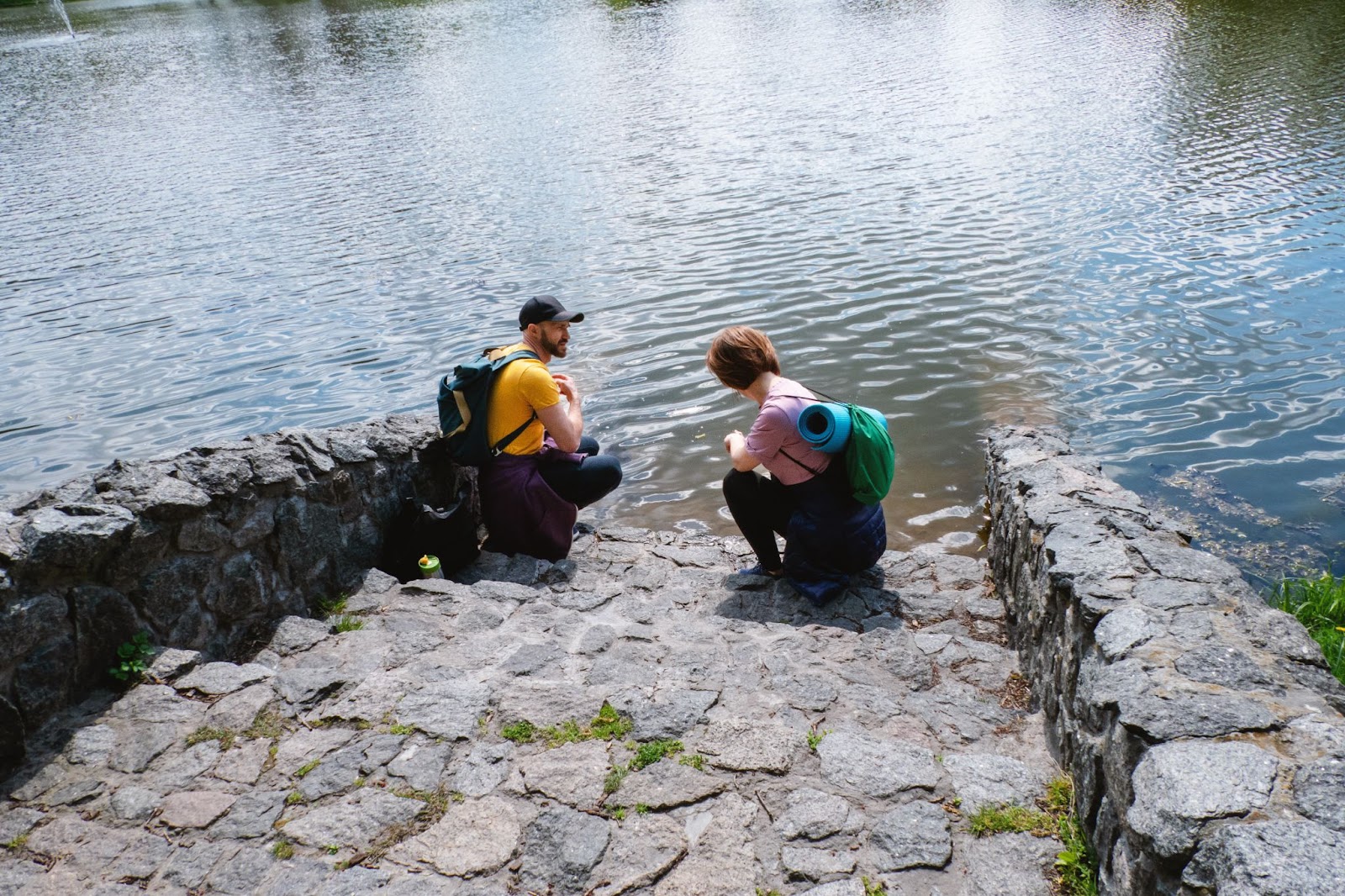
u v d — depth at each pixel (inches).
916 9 1561.3
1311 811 72.6
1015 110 787.4
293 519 167.2
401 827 108.1
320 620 167.6
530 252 509.0
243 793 114.7
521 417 200.7
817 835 104.8
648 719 126.2
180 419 346.9
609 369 340.2
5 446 333.7
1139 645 99.6
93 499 140.9
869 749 119.0
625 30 1555.1
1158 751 81.6
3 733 117.4
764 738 121.6
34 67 1512.1
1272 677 92.0
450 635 159.3
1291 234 434.3
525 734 124.4
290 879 100.5
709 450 273.3
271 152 843.4
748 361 178.1
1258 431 262.7
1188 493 233.1
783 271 440.1
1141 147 634.2
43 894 99.4
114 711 130.1
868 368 325.1
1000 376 310.7
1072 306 370.3
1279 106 714.8
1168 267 405.4
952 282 406.6
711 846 103.7
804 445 175.5
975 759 117.5
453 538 193.2
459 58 1369.3
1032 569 144.7
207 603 151.9
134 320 452.8
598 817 108.5
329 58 1438.2
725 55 1249.4
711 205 576.4
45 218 668.1
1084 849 99.0
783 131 780.0
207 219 632.4
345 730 126.6
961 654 151.9
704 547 214.1
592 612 175.0
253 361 393.4
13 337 441.7
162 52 1598.2
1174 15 1284.4
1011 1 1585.9
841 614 174.2
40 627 126.5
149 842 106.7
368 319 431.5
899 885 98.0
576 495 211.5
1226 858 68.1
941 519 227.9
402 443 195.2
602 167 700.0
